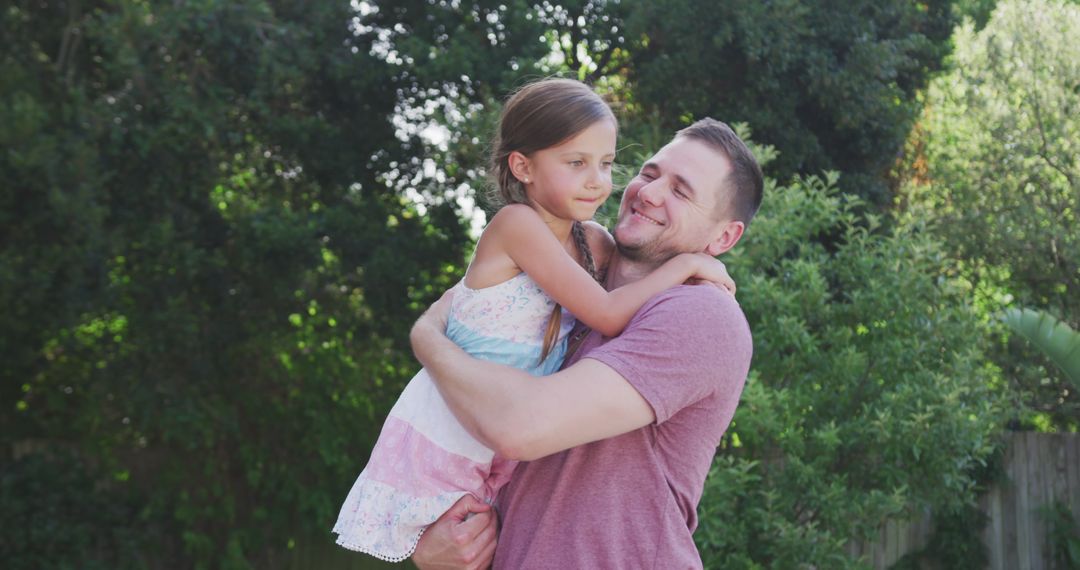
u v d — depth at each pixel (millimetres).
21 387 9938
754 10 8805
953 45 10383
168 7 7668
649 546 1949
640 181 2240
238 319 9312
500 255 2100
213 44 7930
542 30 8875
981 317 8812
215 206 9070
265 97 8875
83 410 9781
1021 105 11117
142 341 8852
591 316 2020
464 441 2100
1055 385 10547
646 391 1928
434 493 2094
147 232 8242
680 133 2273
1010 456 9984
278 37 8484
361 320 9695
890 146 9805
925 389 6840
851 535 7059
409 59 8766
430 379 2207
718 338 1998
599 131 2078
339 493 10172
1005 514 9898
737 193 2201
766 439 6855
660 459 2025
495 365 1969
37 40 8336
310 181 9633
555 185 2074
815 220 7133
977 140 11133
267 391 10141
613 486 1981
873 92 9281
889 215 10102
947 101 11477
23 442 9695
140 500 9586
